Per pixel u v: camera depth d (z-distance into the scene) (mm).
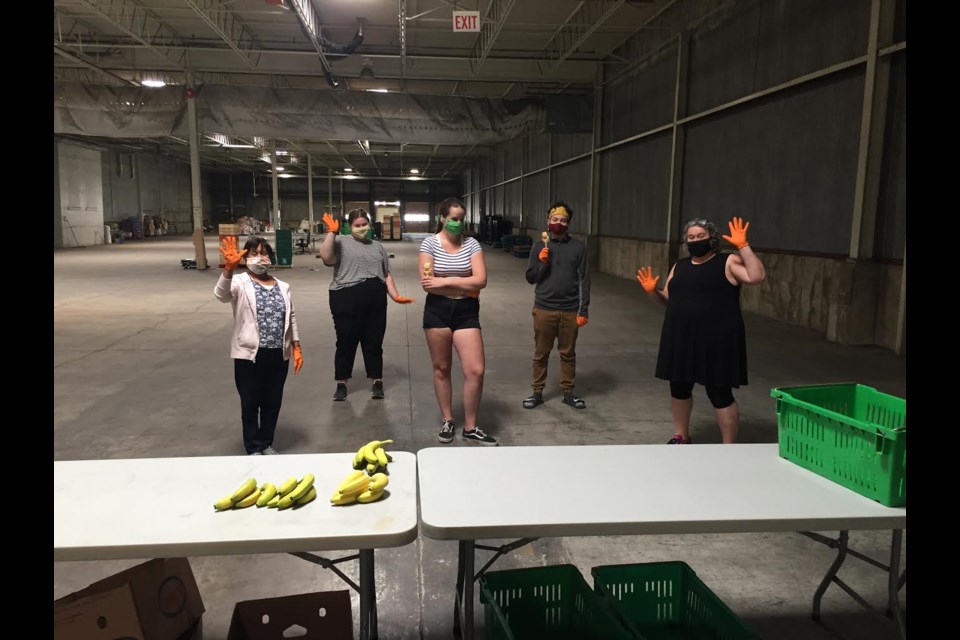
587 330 8258
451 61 15250
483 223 29078
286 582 2582
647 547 2895
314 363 6336
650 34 13109
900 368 6168
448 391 4156
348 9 12289
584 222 17719
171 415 4676
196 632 1983
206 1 11852
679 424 3781
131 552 1534
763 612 2408
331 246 4723
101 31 13633
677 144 11773
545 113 15695
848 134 7590
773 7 8953
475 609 2414
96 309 9461
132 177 31766
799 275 8516
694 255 3473
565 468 2031
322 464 2049
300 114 14453
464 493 1832
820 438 1977
